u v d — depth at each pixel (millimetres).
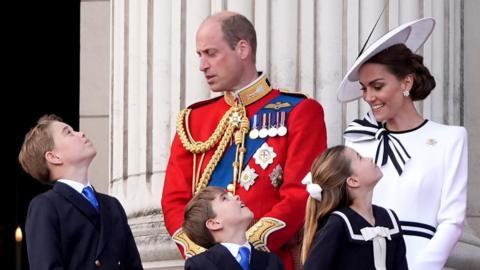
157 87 38125
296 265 32281
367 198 29281
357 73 31844
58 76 52469
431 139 31141
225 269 29031
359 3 36812
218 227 29641
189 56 37656
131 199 38188
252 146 32812
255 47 33469
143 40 38594
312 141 32594
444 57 38250
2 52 53375
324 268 28484
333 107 36344
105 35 45219
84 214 30281
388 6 36938
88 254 30047
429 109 37469
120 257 30422
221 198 29828
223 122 33219
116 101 39500
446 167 30906
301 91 36469
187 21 37812
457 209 30625
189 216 29922
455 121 38719
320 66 36469
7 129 53250
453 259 37000
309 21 36594
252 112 33281
